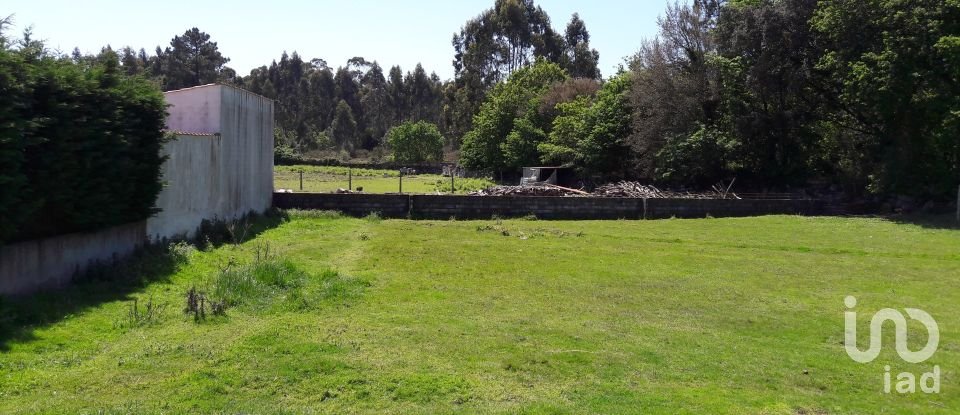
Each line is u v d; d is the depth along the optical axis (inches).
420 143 2933.1
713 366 298.5
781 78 1200.2
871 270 557.9
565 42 3189.0
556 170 1605.6
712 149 1251.8
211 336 327.9
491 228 852.6
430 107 3983.8
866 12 997.8
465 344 325.1
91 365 284.8
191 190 637.3
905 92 949.2
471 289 467.8
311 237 740.7
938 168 967.6
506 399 254.1
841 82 1110.4
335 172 2315.5
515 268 559.8
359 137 3757.4
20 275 376.8
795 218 961.5
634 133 1409.9
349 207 986.1
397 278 504.1
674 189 1337.4
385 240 727.7
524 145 1897.1
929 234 775.1
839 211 1093.1
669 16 1408.7
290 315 376.2
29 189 363.3
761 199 1083.3
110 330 338.6
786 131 1232.2
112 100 454.9
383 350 310.7
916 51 933.8
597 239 766.5
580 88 1980.8
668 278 520.1
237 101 782.5
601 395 258.8
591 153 1486.2
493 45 3024.1
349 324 356.5
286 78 4060.0
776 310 412.8
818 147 1307.8
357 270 536.1
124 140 457.7
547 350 318.0
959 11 909.8
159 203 563.5
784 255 645.3
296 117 3846.0
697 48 1386.6
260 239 703.1
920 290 476.1
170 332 335.3
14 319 334.3
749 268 568.4
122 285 430.3
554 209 1021.2
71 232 428.5
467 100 3058.6
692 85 1334.9
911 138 997.2
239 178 795.4
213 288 422.0
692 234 813.2
